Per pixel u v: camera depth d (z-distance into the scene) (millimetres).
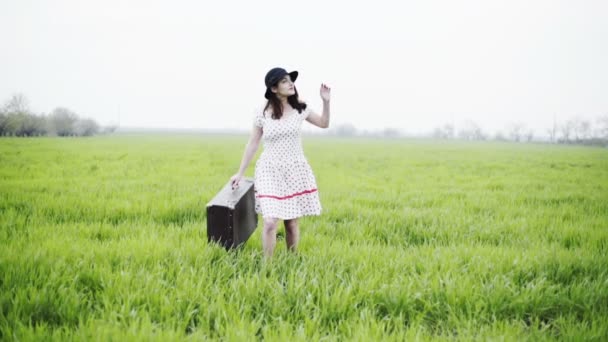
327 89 4355
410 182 13102
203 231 5562
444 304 3357
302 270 3967
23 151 22031
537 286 3570
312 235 5543
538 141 92438
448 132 115375
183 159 21172
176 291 3346
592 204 8633
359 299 3371
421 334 2869
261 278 3689
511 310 3350
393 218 6781
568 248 5312
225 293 3465
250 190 5238
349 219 6871
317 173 15875
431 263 4156
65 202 7398
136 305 3207
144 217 6609
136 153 25109
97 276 3641
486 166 20281
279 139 4270
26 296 3127
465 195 10109
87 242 4770
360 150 38031
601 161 24938
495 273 4031
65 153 22188
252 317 3182
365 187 11539
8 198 7711
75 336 2645
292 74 4309
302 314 3146
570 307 3379
